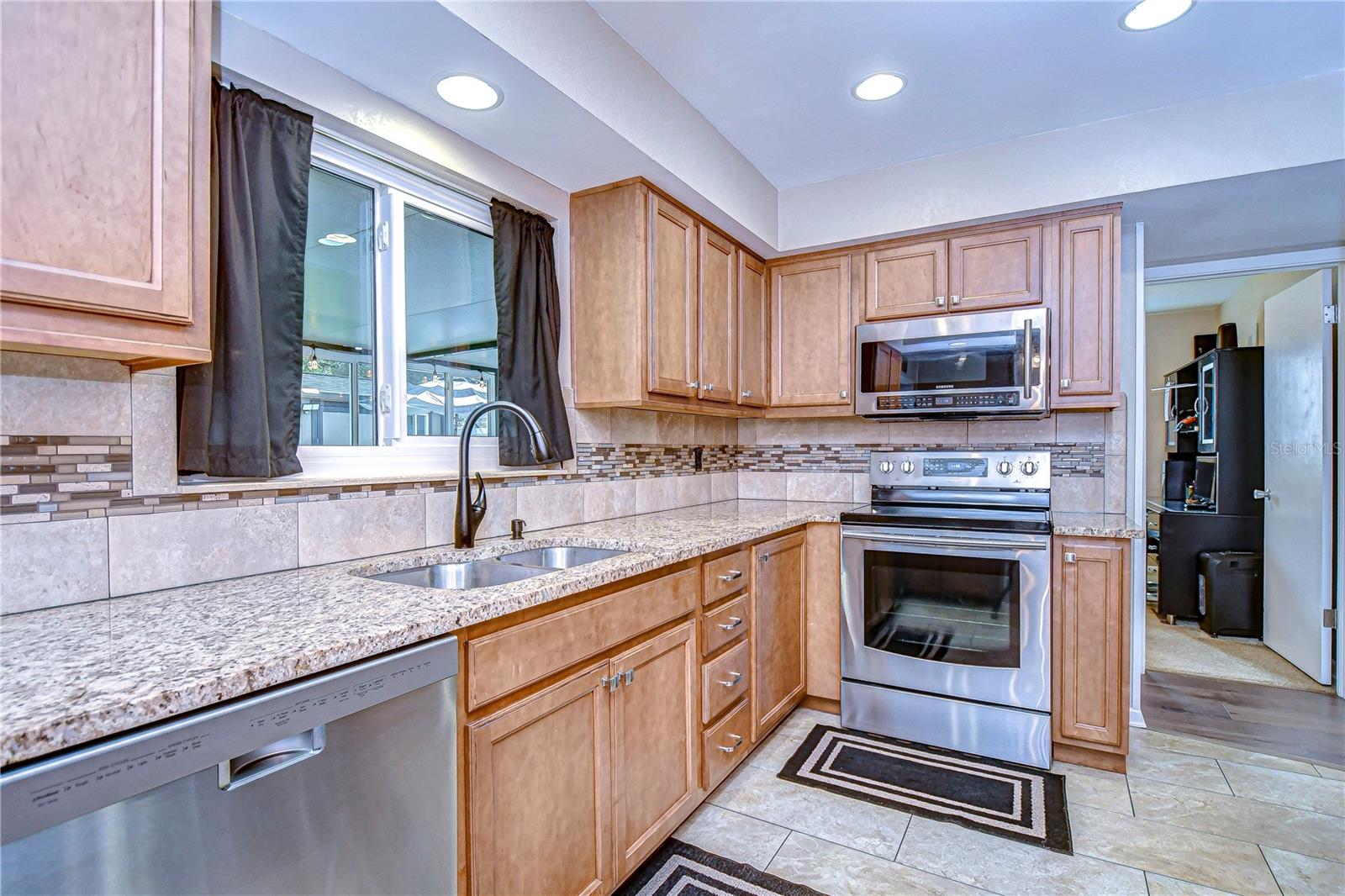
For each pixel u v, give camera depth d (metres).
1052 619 2.38
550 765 1.38
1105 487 2.86
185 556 1.31
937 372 2.81
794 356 3.20
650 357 2.32
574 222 2.41
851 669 2.67
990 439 3.10
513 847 1.28
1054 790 2.20
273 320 1.47
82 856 0.70
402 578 1.62
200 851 0.80
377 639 1.00
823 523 2.79
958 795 2.16
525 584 1.35
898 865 1.79
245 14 1.37
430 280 2.00
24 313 0.89
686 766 1.91
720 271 2.79
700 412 2.75
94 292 0.94
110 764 0.72
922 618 2.54
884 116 2.44
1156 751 2.50
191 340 1.08
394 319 1.85
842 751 2.47
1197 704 2.98
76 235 0.92
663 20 1.88
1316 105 2.18
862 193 2.94
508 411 2.11
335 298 1.74
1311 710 2.89
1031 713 2.37
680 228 2.50
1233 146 2.29
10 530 1.09
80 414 1.17
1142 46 2.00
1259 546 4.16
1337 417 3.14
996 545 2.40
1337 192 2.42
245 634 0.99
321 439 1.70
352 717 0.98
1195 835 1.93
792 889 1.69
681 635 1.87
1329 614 3.17
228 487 1.38
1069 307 2.63
